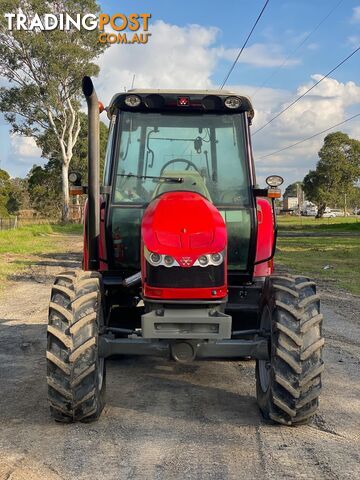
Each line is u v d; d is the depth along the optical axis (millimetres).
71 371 4336
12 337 7992
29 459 4000
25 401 5250
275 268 16953
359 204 106125
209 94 5445
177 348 4504
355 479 3727
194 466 3900
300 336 4348
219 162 5547
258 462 3965
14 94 49500
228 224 5441
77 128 54312
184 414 4918
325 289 12781
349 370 6398
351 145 84875
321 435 4453
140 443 4277
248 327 5512
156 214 4590
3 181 72375
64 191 53562
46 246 26172
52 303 4500
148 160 5531
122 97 5473
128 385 5785
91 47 47969
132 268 5496
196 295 4371
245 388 5688
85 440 4324
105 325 5105
